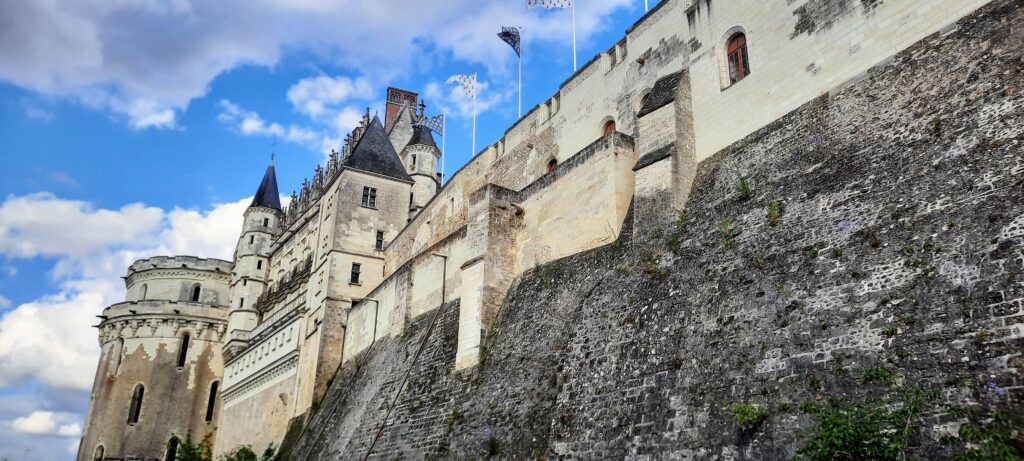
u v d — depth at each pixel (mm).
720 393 16328
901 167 16562
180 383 73500
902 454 11859
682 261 20797
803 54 21828
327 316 49156
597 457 18266
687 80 26469
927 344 13148
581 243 27250
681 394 17250
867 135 18328
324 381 46844
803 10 22203
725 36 25516
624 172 26797
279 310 64562
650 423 17500
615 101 31938
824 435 12297
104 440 70562
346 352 47344
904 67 18484
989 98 15633
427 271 38656
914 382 12906
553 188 29891
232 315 75312
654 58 29469
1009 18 16344
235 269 80062
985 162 14641
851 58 20219
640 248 23266
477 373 27219
